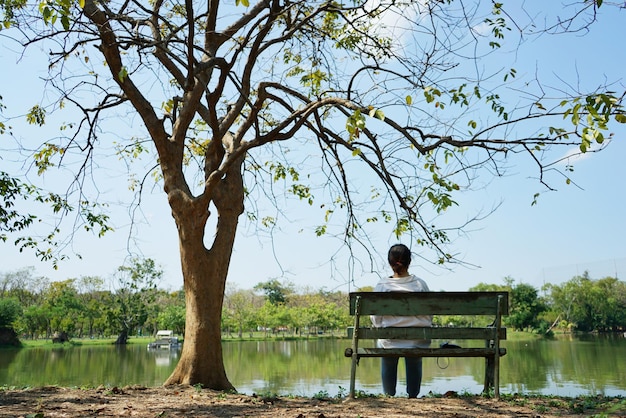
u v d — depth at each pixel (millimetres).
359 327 5246
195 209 7031
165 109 8859
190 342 6848
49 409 4543
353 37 8883
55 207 9945
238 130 8188
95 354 43188
